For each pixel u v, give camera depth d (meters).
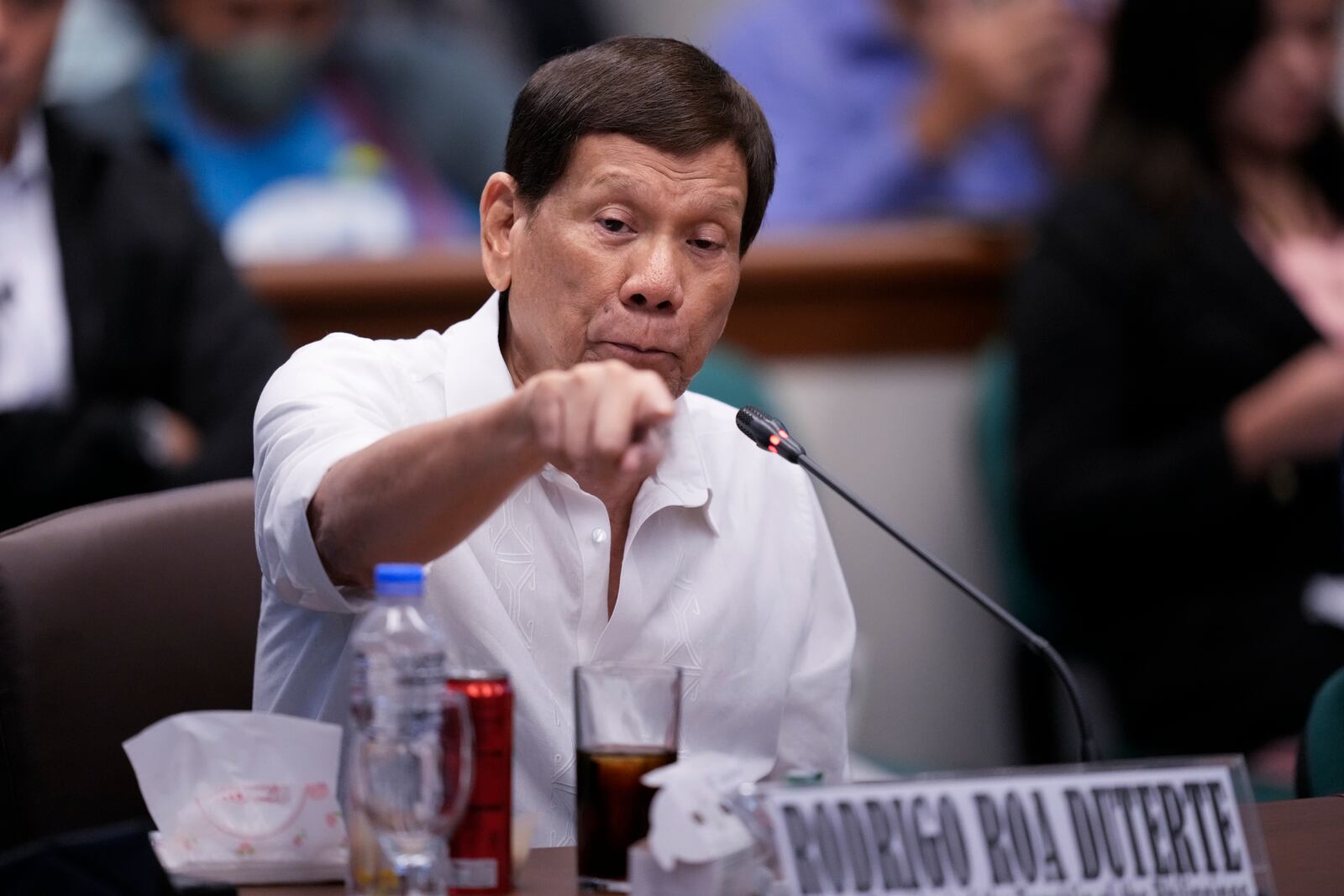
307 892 4.54
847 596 7.11
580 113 5.90
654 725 4.55
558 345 6.02
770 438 5.69
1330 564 11.56
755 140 6.13
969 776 4.12
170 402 10.63
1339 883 4.65
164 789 4.66
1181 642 11.54
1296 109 12.25
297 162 12.39
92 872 4.08
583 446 4.37
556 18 12.88
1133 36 12.15
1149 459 11.55
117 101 11.94
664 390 4.37
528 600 6.22
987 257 13.76
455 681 4.47
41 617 6.20
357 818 4.36
